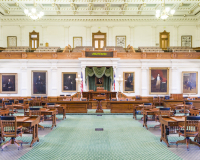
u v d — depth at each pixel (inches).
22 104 489.7
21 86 714.8
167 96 652.7
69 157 226.8
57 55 714.2
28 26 935.7
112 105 535.8
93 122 423.5
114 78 677.9
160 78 719.7
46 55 712.4
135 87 725.9
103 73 682.2
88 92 643.5
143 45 941.8
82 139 297.6
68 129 360.8
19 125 260.4
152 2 766.5
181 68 719.1
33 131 267.4
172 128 286.5
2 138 264.4
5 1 746.8
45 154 235.8
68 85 721.6
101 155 233.1
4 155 231.9
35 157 226.4
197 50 859.4
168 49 882.8
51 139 296.8
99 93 631.8
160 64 717.9
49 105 445.1
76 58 712.4
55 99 712.4
